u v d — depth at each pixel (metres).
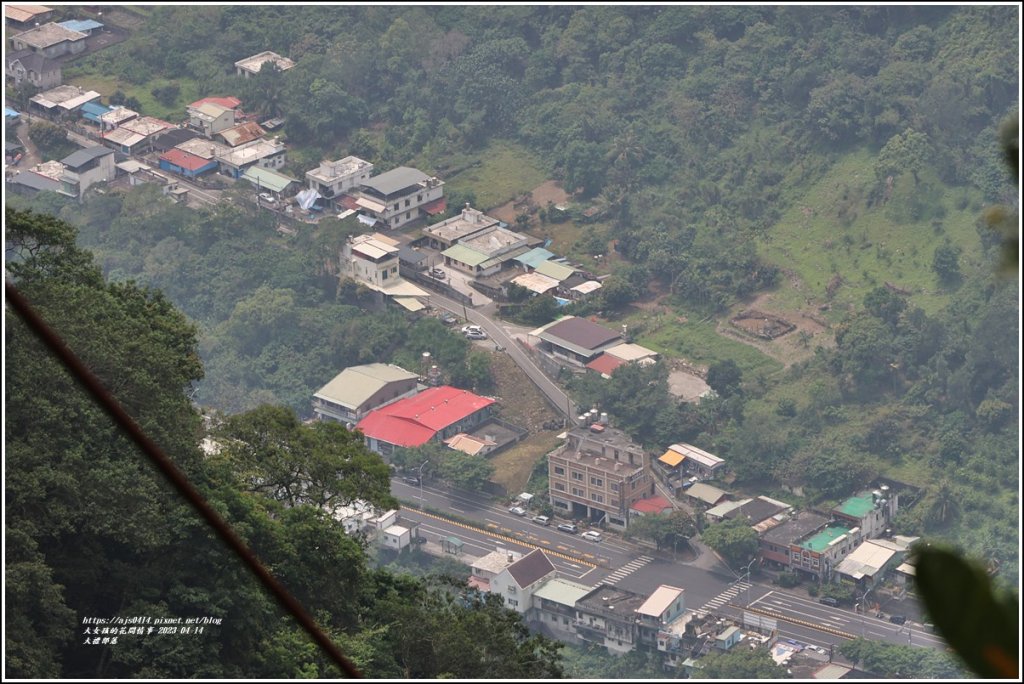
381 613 20.27
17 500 18.09
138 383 19.59
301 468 21.42
